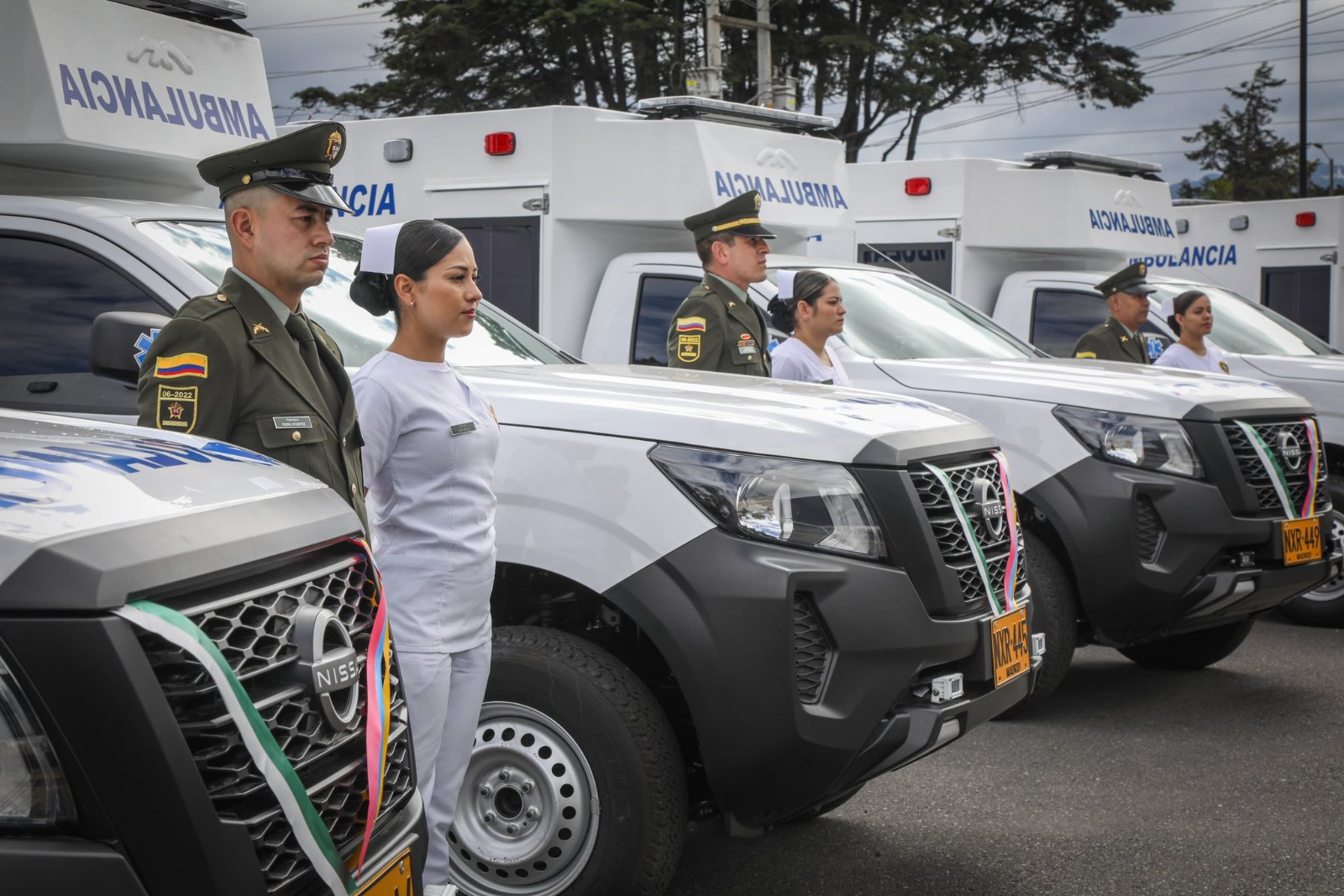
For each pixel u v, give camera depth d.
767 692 3.32
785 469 3.43
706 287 5.44
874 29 28.69
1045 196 9.81
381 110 28.28
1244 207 13.95
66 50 4.46
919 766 5.15
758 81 25.02
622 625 3.70
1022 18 30.00
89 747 1.69
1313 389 8.09
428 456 3.05
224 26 5.23
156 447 2.24
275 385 2.79
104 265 4.05
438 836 3.14
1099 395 5.57
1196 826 4.52
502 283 7.51
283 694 1.94
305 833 1.92
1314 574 5.75
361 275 3.14
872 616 3.39
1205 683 6.45
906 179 10.04
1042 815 4.63
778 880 4.06
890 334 6.82
